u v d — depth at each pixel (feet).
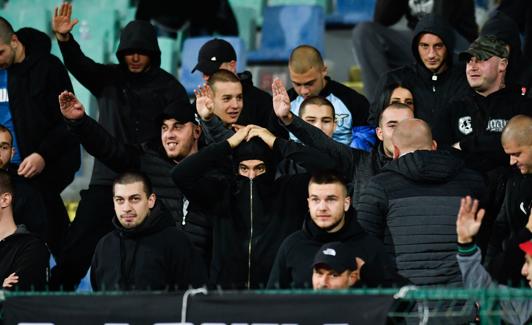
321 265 73.67
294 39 157.48
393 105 91.76
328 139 90.89
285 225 87.45
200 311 65.36
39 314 67.82
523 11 127.03
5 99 105.81
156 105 106.01
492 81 97.96
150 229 85.81
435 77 106.73
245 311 64.64
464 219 72.79
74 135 102.68
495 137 93.91
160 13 149.38
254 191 88.07
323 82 107.45
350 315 63.16
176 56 152.66
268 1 167.53
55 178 106.32
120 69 107.34
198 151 88.99
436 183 82.99
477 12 147.54
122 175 86.28
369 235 80.18
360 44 129.90
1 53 104.58
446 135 98.99
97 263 86.58
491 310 65.62
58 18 105.29
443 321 76.43
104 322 66.74
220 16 150.30
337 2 161.38
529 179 85.51
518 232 83.35
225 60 107.24
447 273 81.10
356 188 91.45
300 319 63.82
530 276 73.92
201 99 90.53
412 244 81.82
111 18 160.25
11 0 169.37
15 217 100.99
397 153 86.28
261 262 86.84
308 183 87.86
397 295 62.85
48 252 90.89
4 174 91.81
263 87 153.48
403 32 130.72
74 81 149.69
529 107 97.04
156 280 84.74
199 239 90.79
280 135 103.76
